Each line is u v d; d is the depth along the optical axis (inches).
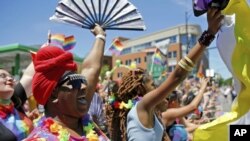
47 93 82.3
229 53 86.2
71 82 82.4
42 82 82.2
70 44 165.3
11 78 139.9
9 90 135.9
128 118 106.2
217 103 393.7
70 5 106.3
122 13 108.1
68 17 106.2
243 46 80.2
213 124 83.5
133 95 126.7
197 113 261.7
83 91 84.7
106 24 108.9
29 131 140.0
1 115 135.3
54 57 83.0
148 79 128.3
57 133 78.8
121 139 124.1
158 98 98.0
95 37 108.3
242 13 79.4
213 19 79.7
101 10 107.8
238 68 80.7
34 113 163.3
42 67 82.2
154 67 448.5
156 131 104.2
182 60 88.4
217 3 77.3
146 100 100.8
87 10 107.2
